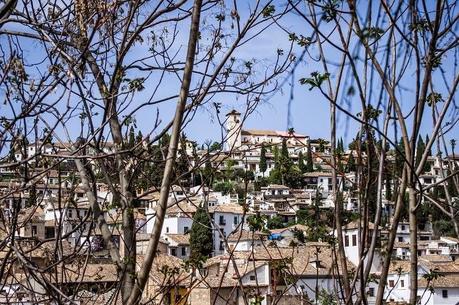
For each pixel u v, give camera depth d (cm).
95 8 688
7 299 719
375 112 488
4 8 574
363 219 522
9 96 656
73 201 726
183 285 820
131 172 707
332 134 562
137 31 664
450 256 5222
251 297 732
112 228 735
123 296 636
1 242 655
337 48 455
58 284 664
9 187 684
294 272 917
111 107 675
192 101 686
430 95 601
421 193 528
